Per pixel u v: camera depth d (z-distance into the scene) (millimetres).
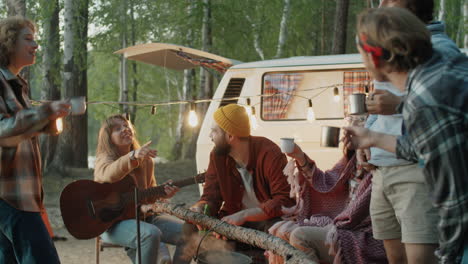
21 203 3264
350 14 25734
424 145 2146
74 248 6309
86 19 16469
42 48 14656
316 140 6918
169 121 33219
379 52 2223
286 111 7105
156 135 40469
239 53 22984
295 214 4043
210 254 3621
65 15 12961
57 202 9688
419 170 2705
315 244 3719
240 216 3990
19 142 3133
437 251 2229
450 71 2129
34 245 3281
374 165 2924
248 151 4172
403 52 2176
